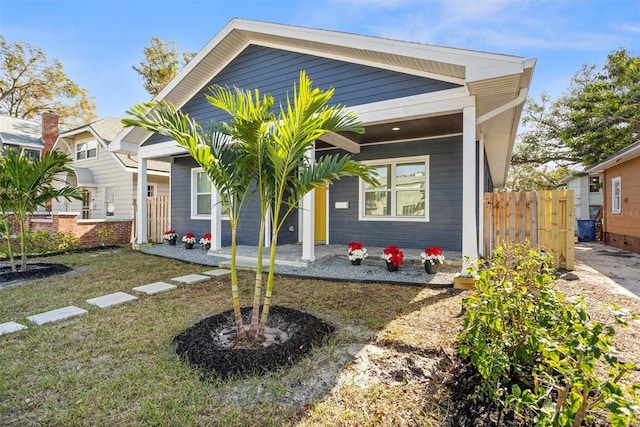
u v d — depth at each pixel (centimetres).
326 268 615
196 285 518
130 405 206
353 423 190
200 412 199
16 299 440
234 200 299
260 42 710
